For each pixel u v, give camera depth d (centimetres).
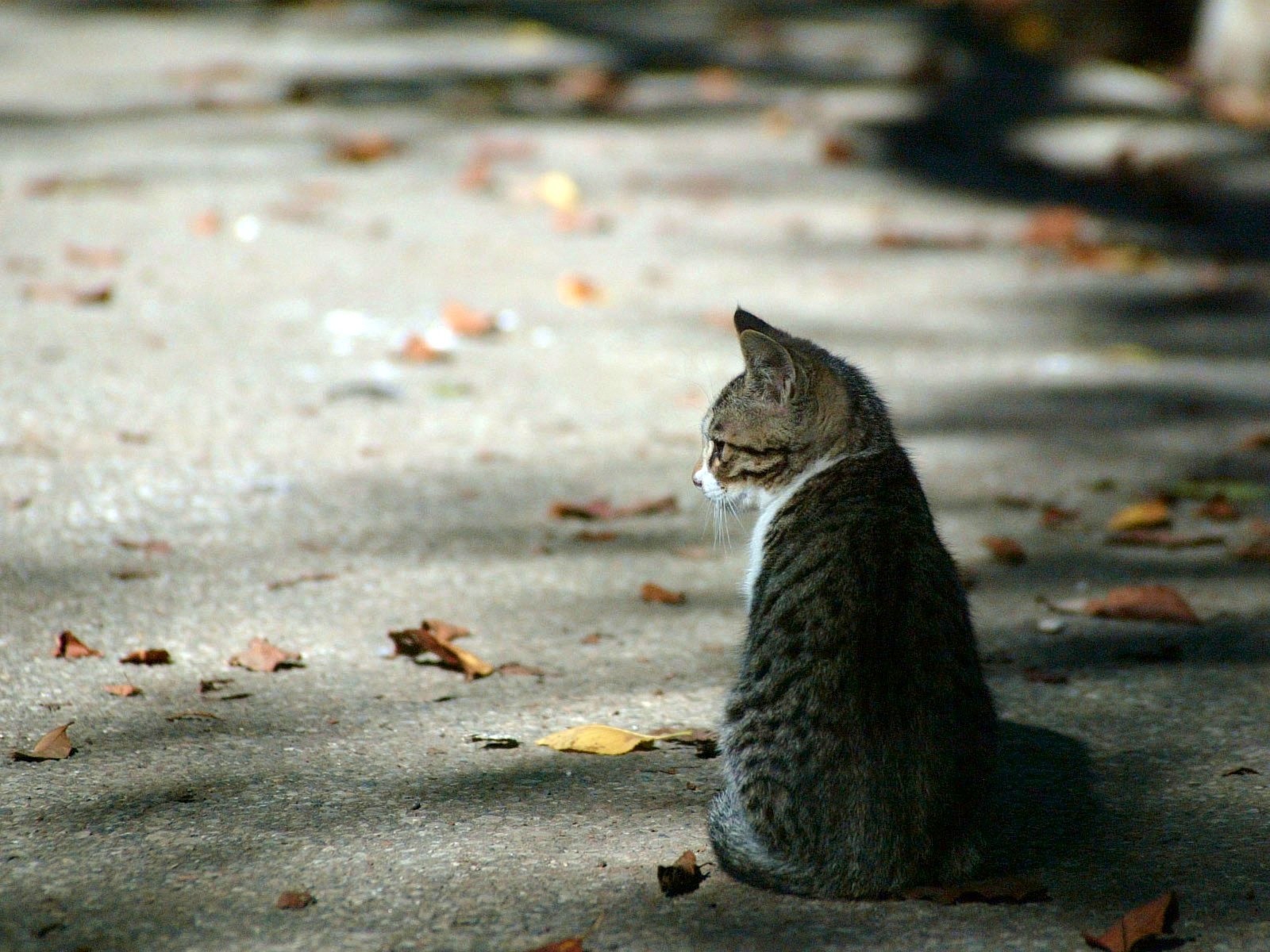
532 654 872
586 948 570
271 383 1282
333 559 985
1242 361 1516
